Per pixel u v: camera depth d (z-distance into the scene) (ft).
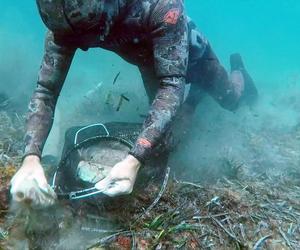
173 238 2.27
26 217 2.01
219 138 4.44
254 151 4.40
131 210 2.38
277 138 5.08
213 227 2.49
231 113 5.35
